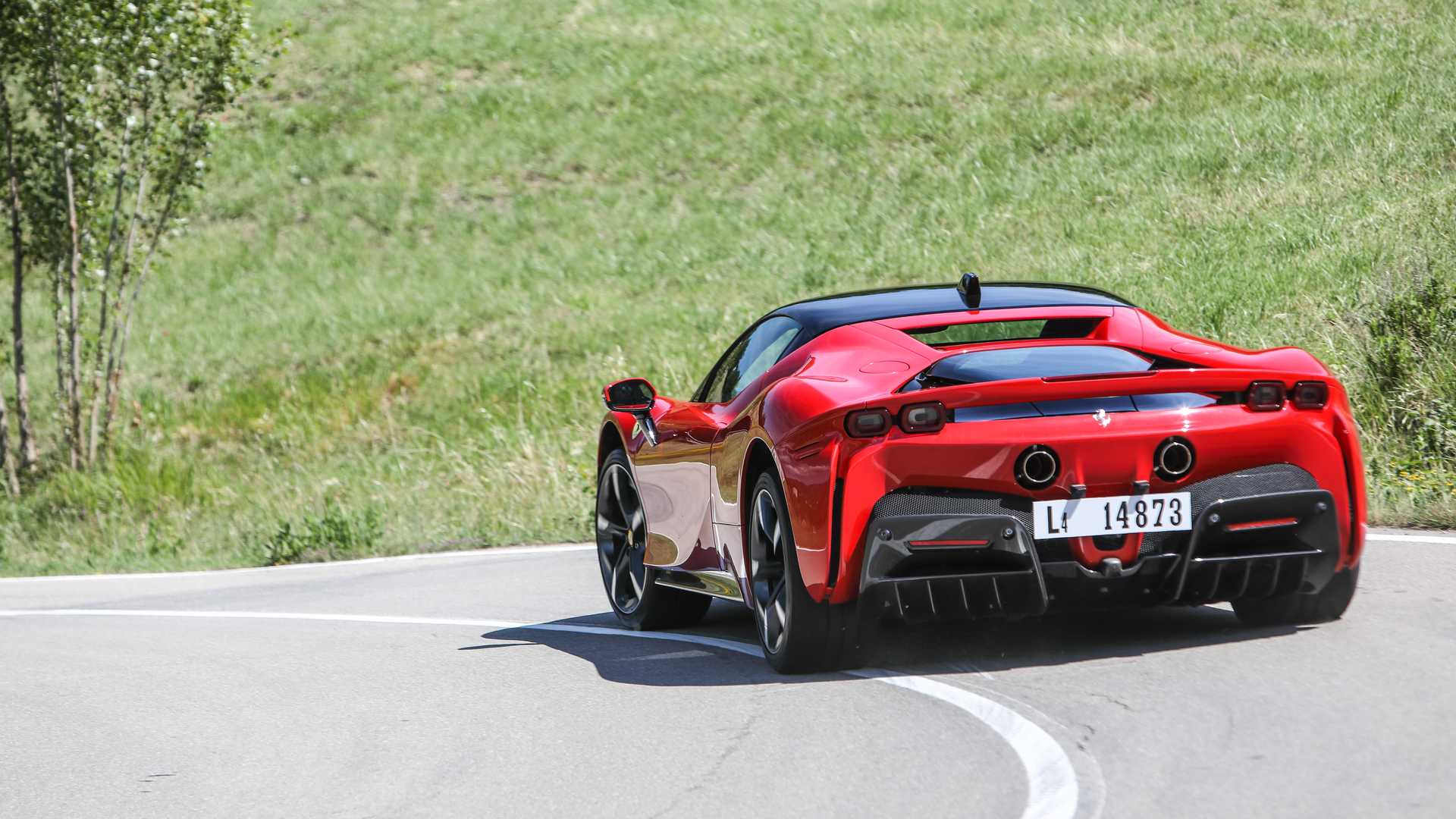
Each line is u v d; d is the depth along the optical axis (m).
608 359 64.50
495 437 53.88
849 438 16.92
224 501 54.50
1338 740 13.65
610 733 16.89
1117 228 64.75
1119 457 16.73
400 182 103.12
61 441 67.06
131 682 23.06
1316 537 17.16
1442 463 30.28
